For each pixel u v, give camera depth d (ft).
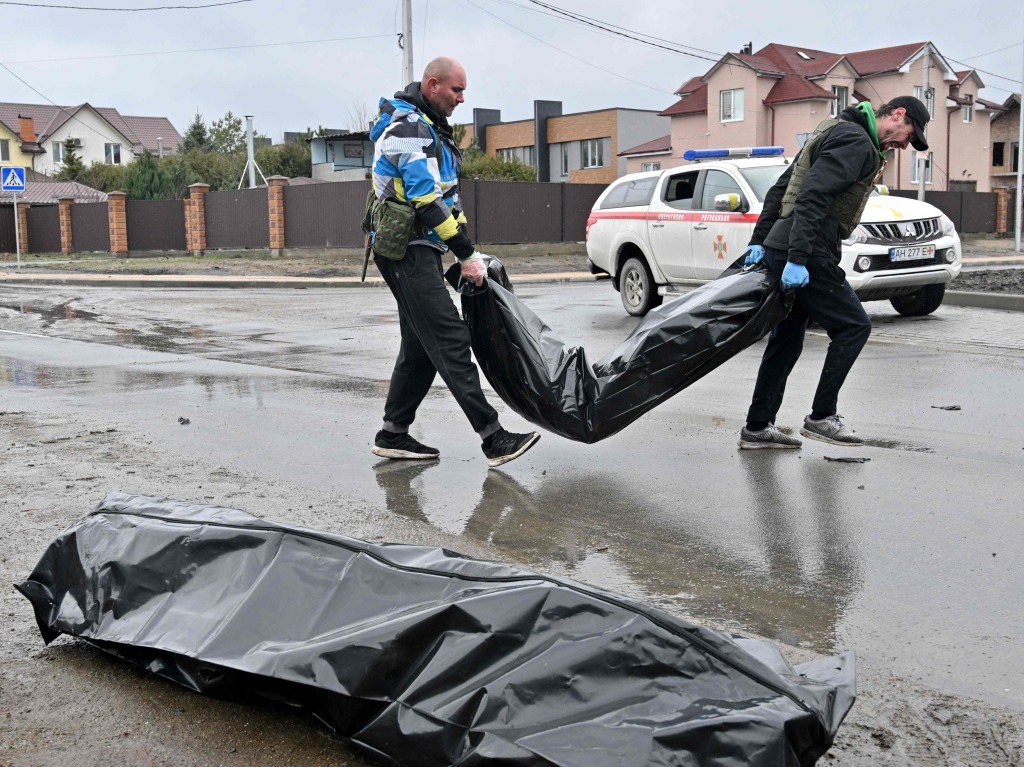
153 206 113.29
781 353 18.31
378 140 16.31
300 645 8.18
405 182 15.89
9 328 41.96
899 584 11.96
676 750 6.68
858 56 175.22
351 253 94.12
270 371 28.81
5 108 252.01
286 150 190.29
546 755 6.71
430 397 24.43
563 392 16.19
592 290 62.28
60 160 248.32
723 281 16.75
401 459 18.11
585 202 106.22
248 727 8.48
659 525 14.30
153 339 37.45
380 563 8.51
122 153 259.39
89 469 17.10
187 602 9.15
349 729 7.87
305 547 8.96
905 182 170.09
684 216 38.96
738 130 162.91
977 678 9.55
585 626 7.43
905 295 37.70
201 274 81.71
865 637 10.51
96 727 8.54
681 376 16.05
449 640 7.63
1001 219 142.20
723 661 7.20
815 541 13.52
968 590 11.72
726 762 6.60
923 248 35.14
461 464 17.79
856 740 8.17
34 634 10.45
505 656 7.43
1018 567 12.41
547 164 209.56
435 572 8.25
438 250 16.55
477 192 98.68
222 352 33.32
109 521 10.28
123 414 22.24
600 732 6.84
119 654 9.48
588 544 13.52
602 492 15.99
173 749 8.18
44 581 10.37
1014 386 24.41
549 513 14.90
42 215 126.21
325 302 54.49
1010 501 15.08
